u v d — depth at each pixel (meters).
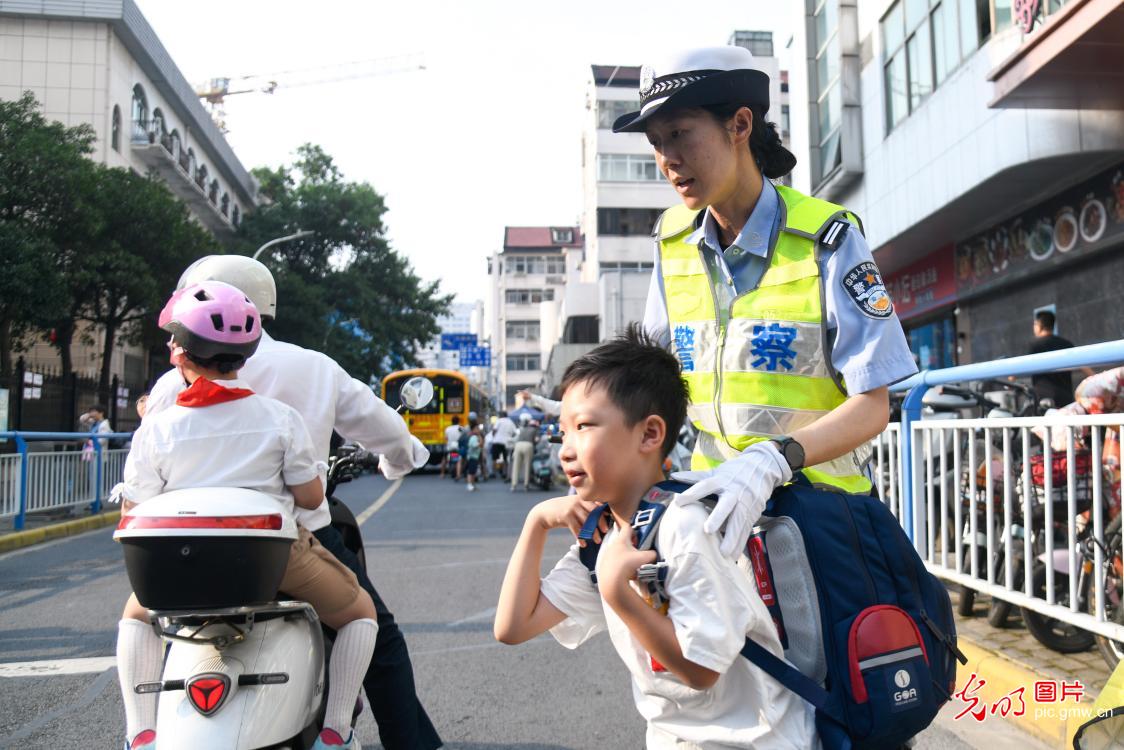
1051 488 3.54
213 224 36.19
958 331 13.88
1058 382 5.17
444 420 25.42
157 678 2.13
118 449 12.09
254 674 1.93
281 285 31.22
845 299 1.65
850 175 14.95
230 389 2.09
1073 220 10.65
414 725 2.52
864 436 1.57
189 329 2.05
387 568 6.85
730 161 1.70
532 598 1.64
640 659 1.52
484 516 10.91
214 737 1.84
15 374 16.08
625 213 40.62
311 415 2.41
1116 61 8.28
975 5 11.02
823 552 1.47
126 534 1.75
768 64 35.34
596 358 1.52
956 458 4.23
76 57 26.31
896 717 1.38
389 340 37.06
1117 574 3.31
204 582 1.76
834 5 15.55
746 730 1.42
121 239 21.45
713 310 1.80
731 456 1.74
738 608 1.36
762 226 1.74
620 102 41.22
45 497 9.80
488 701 3.68
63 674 4.16
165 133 30.53
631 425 1.49
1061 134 9.72
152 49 28.58
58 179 18.78
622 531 1.44
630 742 3.20
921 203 12.59
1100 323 10.29
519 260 70.25
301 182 36.75
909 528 4.61
